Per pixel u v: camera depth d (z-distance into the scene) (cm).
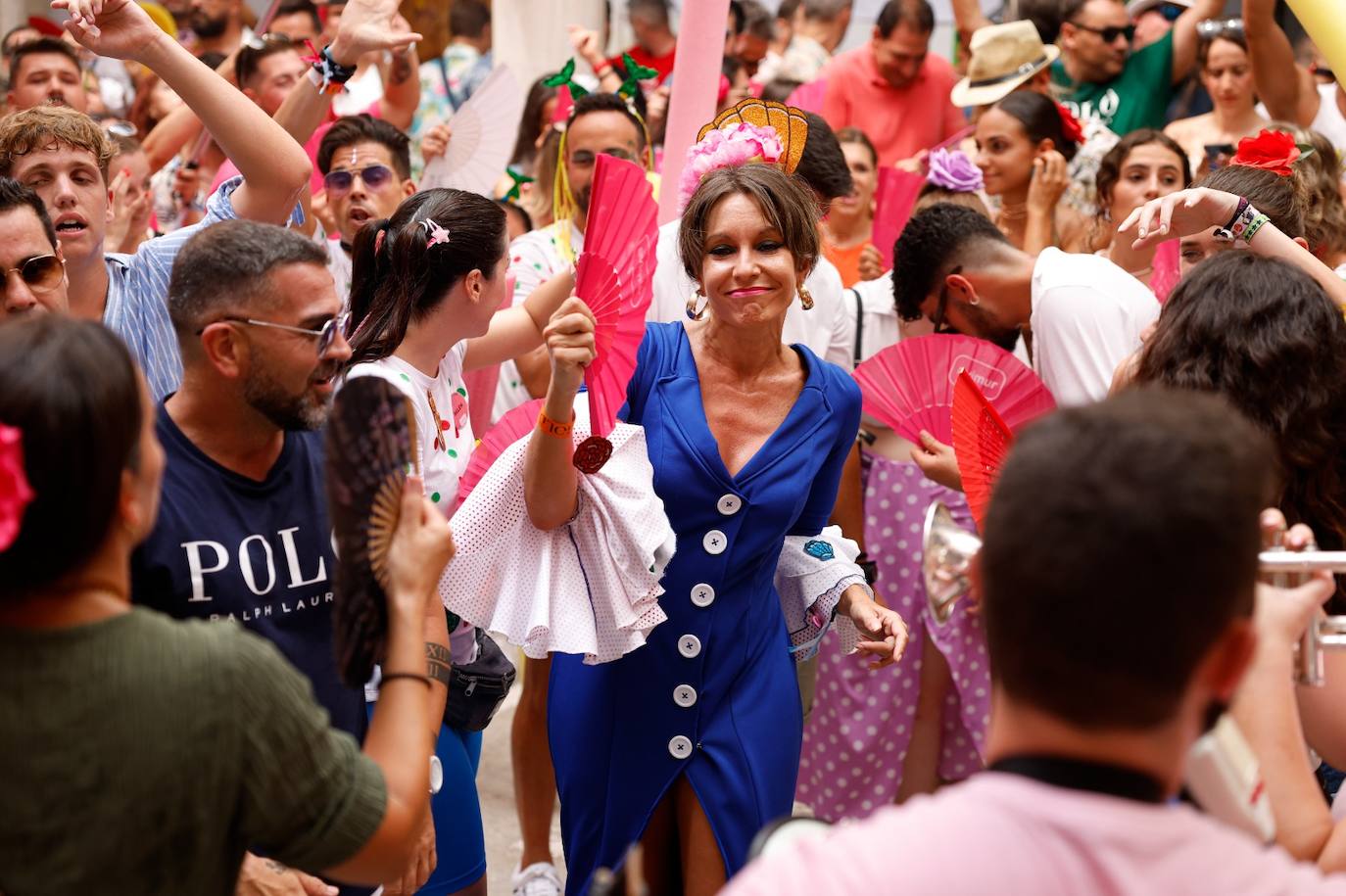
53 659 156
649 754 301
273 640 227
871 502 407
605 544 284
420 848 259
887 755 410
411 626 188
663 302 396
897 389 375
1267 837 150
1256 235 311
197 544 221
